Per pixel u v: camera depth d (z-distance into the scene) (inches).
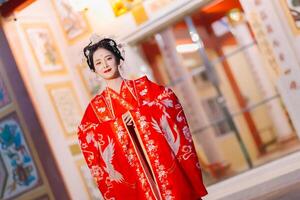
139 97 157.2
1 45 254.4
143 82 158.4
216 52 325.1
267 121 338.0
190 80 330.3
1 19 249.1
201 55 323.3
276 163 254.2
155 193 156.7
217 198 253.9
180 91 334.3
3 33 251.8
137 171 157.9
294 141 325.4
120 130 157.4
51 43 273.3
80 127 162.2
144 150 156.4
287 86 238.4
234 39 322.3
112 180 160.2
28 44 259.6
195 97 335.3
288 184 220.2
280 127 333.1
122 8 268.7
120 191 160.2
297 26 232.7
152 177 157.5
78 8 263.6
